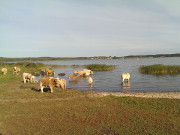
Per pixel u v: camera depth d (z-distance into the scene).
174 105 9.03
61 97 11.94
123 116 7.59
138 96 12.36
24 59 165.12
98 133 6.04
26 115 8.05
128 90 15.48
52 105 9.65
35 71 36.56
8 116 7.96
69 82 21.33
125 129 6.25
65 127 6.59
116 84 19.03
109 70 37.47
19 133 6.19
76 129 6.38
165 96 12.12
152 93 13.54
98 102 10.12
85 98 11.41
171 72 28.94
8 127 6.73
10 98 11.60
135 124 6.68
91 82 20.42
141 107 8.87
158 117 7.36
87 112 8.23
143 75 26.17
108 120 7.16
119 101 10.27
